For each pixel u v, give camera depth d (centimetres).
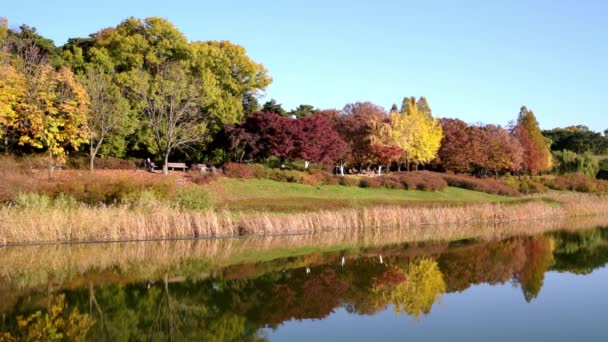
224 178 4150
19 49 3847
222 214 2778
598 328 1282
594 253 2436
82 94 2800
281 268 2002
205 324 1313
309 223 2980
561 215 4328
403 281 1811
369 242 2702
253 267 2011
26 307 1412
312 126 4997
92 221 2389
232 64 5694
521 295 1619
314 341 1189
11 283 1659
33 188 2662
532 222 3878
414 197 4834
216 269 1959
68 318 1328
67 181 2862
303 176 4522
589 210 4569
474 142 6719
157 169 4631
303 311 1430
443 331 1263
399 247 2559
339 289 1691
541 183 6675
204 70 5119
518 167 7450
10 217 2238
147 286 1678
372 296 1605
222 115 5103
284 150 4806
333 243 2638
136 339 1191
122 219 2448
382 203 4016
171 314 1390
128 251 2223
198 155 5344
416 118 6288
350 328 1287
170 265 2003
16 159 3166
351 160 5966
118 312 1394
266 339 1203
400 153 5756
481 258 2277
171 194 2858
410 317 1378
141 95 4491
